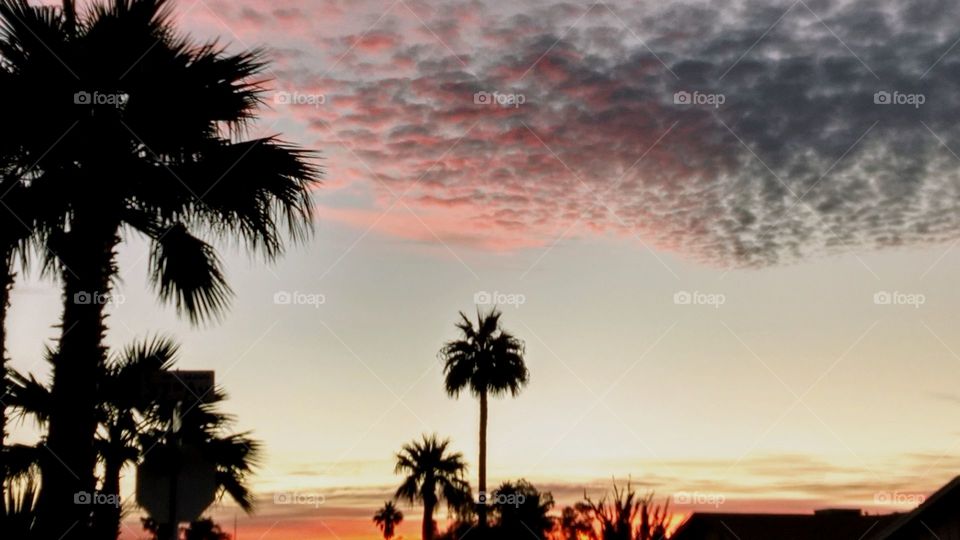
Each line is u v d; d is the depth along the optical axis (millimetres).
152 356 13211
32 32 10875
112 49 10930
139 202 11508
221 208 11625
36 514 9938
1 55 10992
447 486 41781
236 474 14570
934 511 16422
